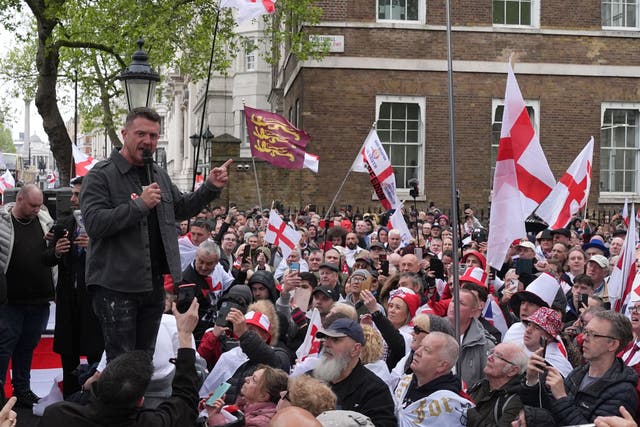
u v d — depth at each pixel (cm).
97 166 589
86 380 659
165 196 602
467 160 2752
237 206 2719
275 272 1308
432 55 2734
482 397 649
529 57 2777
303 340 930
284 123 1491
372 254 1344
